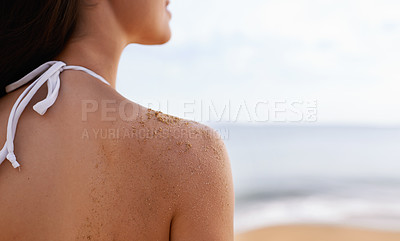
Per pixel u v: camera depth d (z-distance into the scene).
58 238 0.59
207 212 0.61
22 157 0.62
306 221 9.45
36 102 0.67
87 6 0.76
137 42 0.90
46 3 0.69
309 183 15.37
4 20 0.70
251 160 21.42
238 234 8.60
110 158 0.62
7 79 0.72
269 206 11.57
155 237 0.60
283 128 33.28
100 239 0.59
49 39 0.71
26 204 0.60
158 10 0.85
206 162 0.64
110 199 0.60
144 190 0.60
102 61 0.77
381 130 45.56
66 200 0.60
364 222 9.19
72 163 0.62
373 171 18.17
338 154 23.84
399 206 10.92
